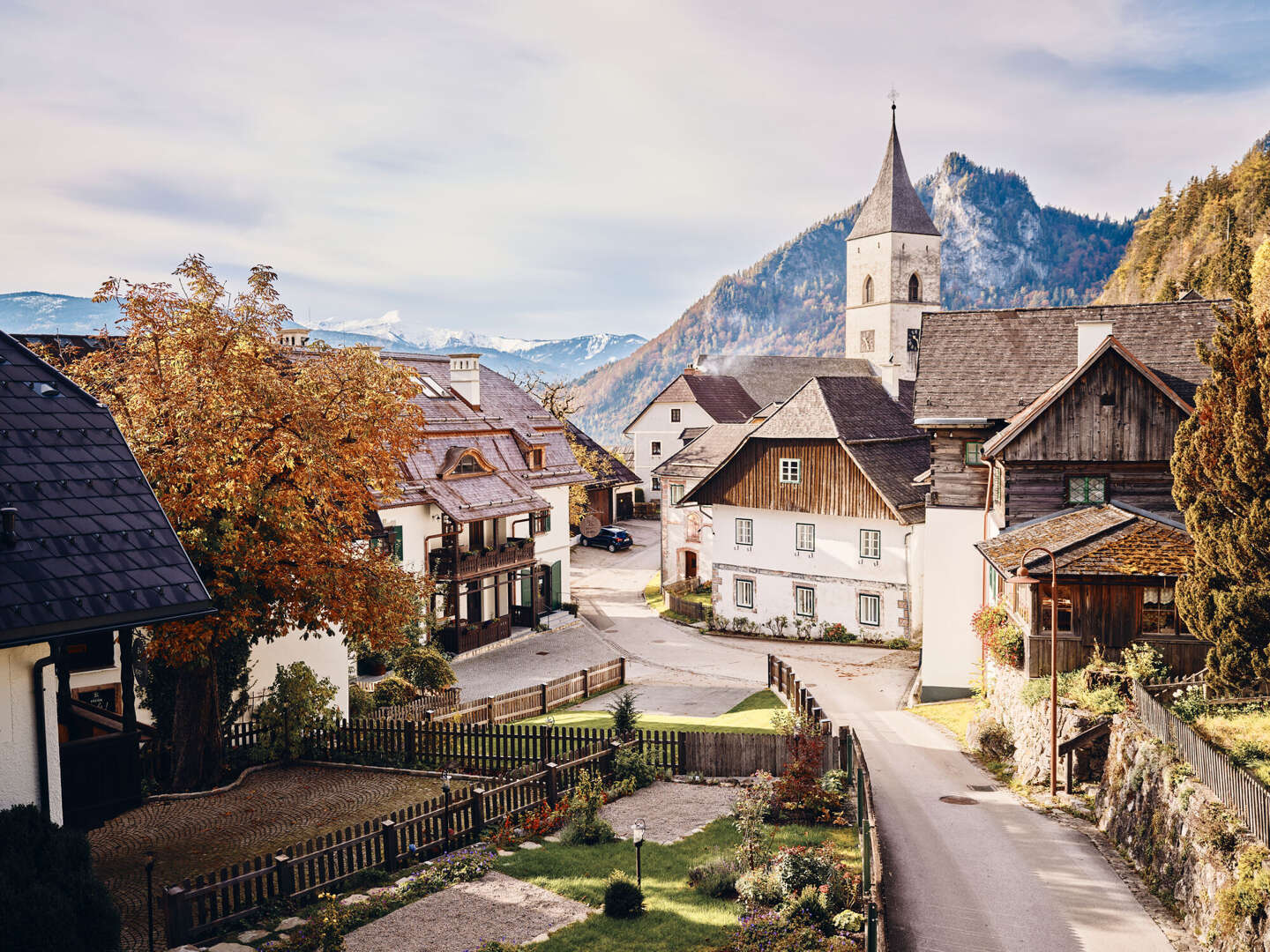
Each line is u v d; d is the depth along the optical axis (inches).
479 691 1496.1
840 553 1817.2
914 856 763.4
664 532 2472.9
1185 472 836.6
